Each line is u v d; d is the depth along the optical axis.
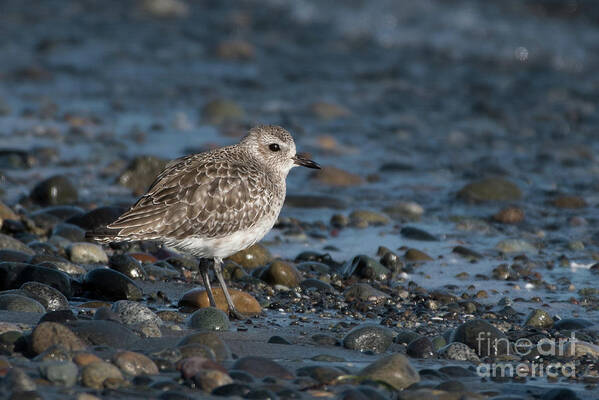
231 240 10.36
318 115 24.16
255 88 27.05
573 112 24.95
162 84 27.12
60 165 18.31
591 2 34.31
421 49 31.72
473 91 27.22
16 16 34.78
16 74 26.92
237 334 9.51
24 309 9.44
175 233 9.98
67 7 37.00
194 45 32.06
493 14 34.06
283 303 11.09
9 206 14.69
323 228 15.19
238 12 36.19
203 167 10.26
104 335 8.44
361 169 19.53
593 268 13.17
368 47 32.16
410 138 22.34
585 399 7.79
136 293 10.79
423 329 10.11
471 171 19.48
